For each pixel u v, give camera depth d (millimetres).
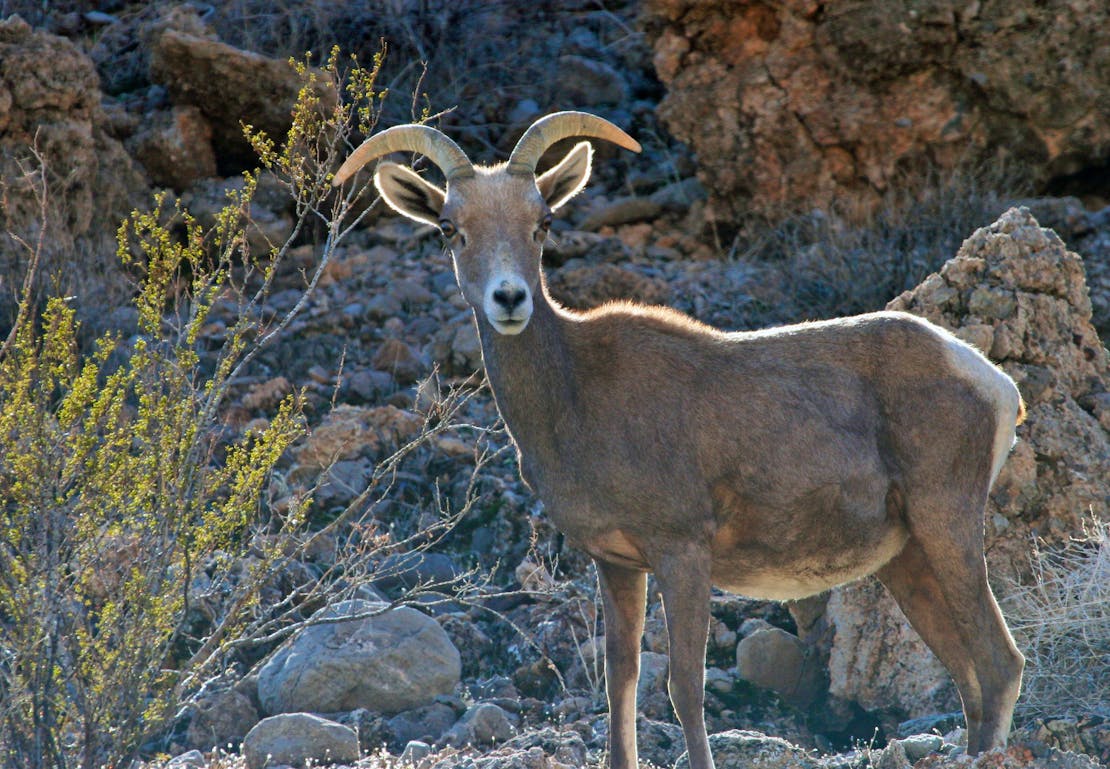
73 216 28469
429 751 15562
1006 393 14438
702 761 13148
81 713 13320
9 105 27922
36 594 13148
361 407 25406
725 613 19562
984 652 14039
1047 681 16406
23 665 12992
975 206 28016
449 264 30188
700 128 31031
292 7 36875
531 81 35844
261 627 15547
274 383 25547
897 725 17531
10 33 28750
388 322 28016
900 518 14273
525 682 18516
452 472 23719
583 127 14078
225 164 32594
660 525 13469
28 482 13148
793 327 14445
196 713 16938
